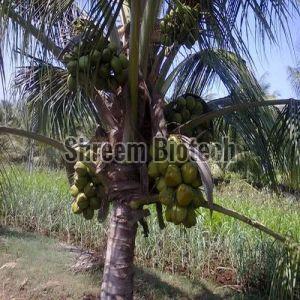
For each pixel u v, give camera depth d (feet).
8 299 19.57
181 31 12.28
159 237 24.06
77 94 13.75
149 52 12.30
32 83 14.55
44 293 20.11
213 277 22.34
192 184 9.92
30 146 15.65
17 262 23.11
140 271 22.52
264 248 21.42
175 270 23.22
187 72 14.75
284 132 12.53
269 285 20.22
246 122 13.52
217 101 14.14
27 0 10.48
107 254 12.30
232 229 23.18
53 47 12.17
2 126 11.70
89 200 12.88
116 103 12.04
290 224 24.52
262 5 10.95
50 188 32.63
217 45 12.70
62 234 28.94
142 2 11.44
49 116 14.83
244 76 13.75
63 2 10.21
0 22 9.74
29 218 30.55
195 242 23.22
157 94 11.61
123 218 11.93
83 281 21.34
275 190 13.85
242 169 15.75
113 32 12.41
